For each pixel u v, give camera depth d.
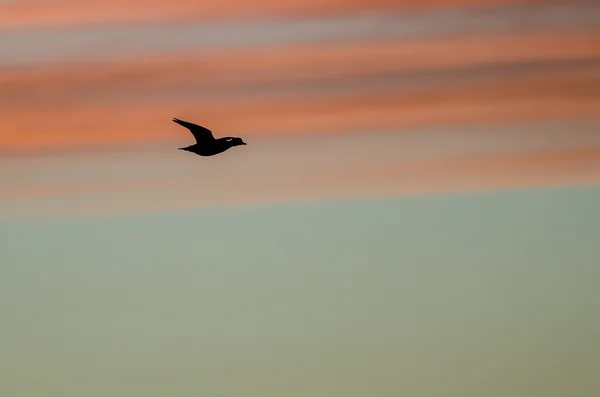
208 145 24.59
